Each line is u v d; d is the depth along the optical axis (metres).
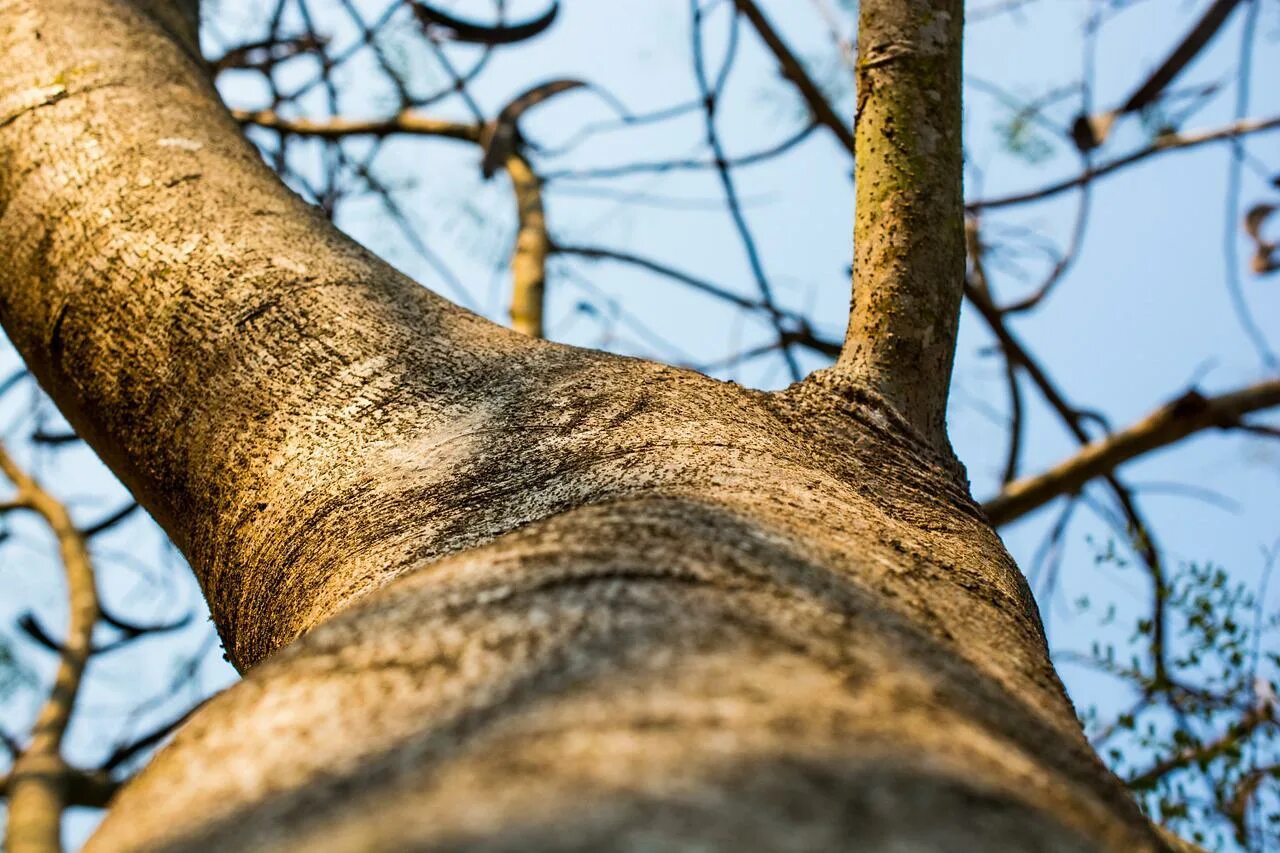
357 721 1.86
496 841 1.27
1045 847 1.50
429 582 2.14
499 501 2.29
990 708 2.09
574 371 2.38
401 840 1.29
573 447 2.31
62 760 2.50
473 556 2.16
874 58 2.50
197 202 2.48
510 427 2.34
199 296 2.43
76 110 2.55
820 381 2.41
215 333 2.42
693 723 1.57
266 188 2.52
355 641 2.11
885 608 2.16
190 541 2.40
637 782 1.39
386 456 2.34
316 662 2.09
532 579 2.12
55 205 2.50
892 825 1.41
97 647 2.99
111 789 2.56
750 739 1.52
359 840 1.34
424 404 2.36
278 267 2.44
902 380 2.43
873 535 2.24
